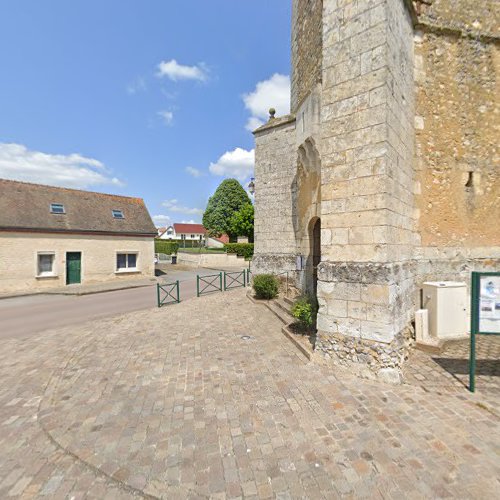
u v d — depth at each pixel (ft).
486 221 16.98
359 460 7.29
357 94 12.30
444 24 16.38
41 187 51.31
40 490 6.89
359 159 12.21
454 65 16.60
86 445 8.31
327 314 12.90
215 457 7.61
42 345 18.65
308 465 7.20
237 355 14.73
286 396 10.46
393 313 11.57
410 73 15.25
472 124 16.84
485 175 16.99
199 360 14.29
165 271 70.85
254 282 28.60
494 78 17.08
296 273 25.62
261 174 30.07
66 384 12.22
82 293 42.01
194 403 10.31
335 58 12.95
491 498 6.11
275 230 28.99
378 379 11.23
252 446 7.97
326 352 12.91
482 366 12.19
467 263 16.69
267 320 21.62
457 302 15.02
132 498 6.57
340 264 12.53
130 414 9.79
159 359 14.69
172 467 7.34
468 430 8.26
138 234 56.24
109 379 12.58
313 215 21.36
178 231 192.54
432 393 10.23
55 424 9.37
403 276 13.29
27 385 12.69
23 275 43.86
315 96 18.79
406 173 14.46
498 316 9.96
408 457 7.31
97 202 56.34
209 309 26.63
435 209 16.39
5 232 42.52
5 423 9.77
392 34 12.40
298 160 24.50
